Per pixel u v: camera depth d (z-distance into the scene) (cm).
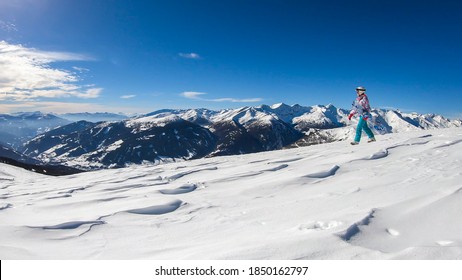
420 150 928
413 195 501
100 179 1090
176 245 421
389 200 494
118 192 788
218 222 503
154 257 383
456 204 429
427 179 593
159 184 870
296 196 610
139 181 933
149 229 493
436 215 406
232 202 616
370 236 366
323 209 496
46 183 1165
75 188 889
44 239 460
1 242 445
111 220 539
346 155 955
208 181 830
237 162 1172
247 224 477
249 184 754
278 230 426
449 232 355
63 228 502
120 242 445
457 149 862
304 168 841
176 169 1142
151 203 620
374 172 716
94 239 459
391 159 850
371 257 312
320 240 352
